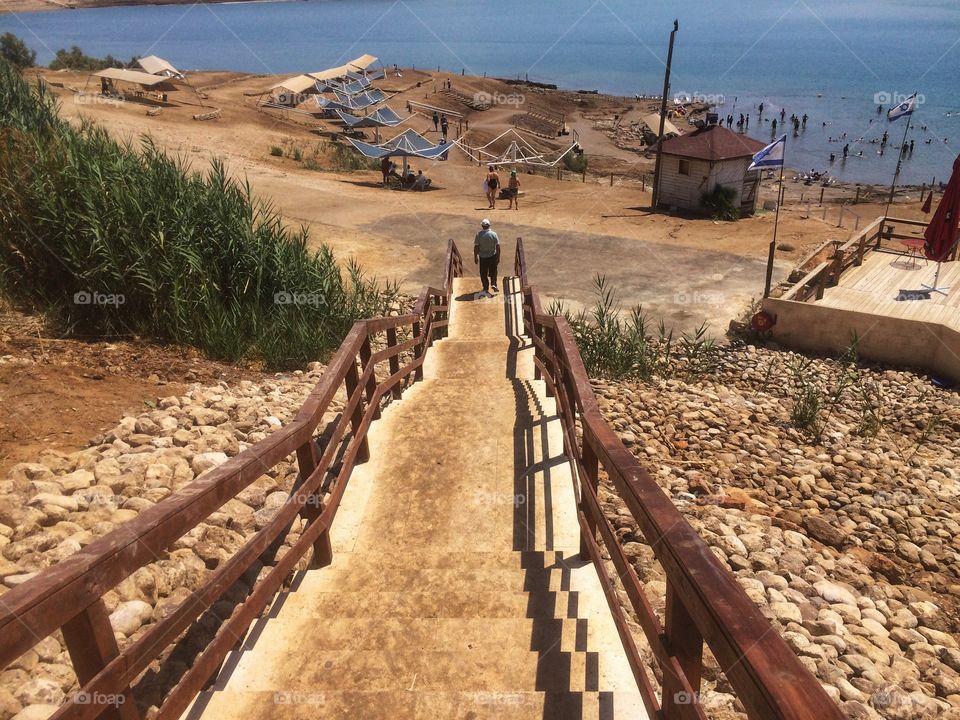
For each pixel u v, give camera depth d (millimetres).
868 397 11250
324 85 55875
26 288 8062
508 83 90625
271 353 8758
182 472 5012
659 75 129750
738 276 17391
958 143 65750
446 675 3020
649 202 27781
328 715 2705
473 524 4805
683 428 8469
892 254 17828
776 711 1264
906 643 4559
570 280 17125
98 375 6828
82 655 1954
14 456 5000
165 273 8281
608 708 2744
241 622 2863
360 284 11828
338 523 4895
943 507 7062
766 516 6172
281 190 24641
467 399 7430
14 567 3490
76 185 8203
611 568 4543
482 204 25734
